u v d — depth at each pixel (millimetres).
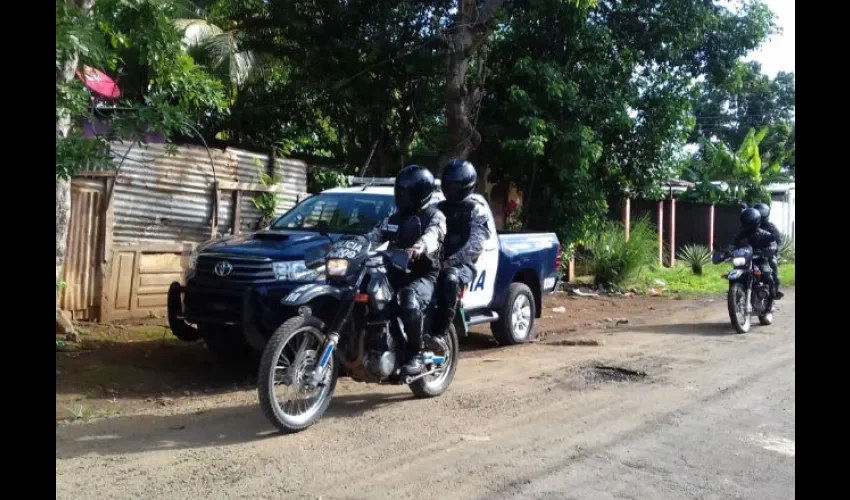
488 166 15250
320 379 5297
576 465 4734
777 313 12547
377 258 5641
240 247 6715
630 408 6160
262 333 6418
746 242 10742
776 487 4461
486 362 7988
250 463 4613
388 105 13359
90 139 6879
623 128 14977
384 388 6680
